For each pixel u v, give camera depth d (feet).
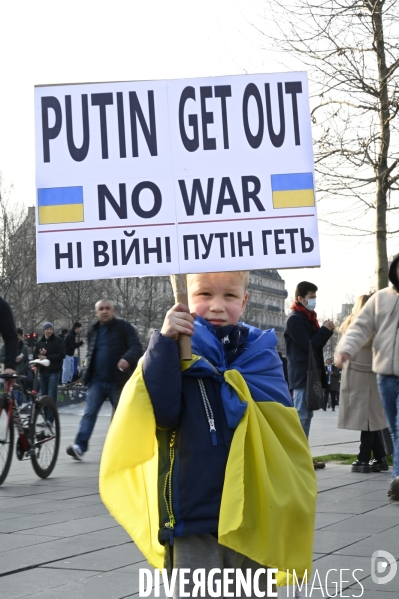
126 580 14.98
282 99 10.64
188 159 10.57
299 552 9.47
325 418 80.23
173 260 10.43
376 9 39.17
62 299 181.88
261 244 10.47
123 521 9.78
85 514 21.84
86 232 10.48
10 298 172.24
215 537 9.44
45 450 30.09
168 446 9.73
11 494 25.67
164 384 9.46
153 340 9.62
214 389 9.77
